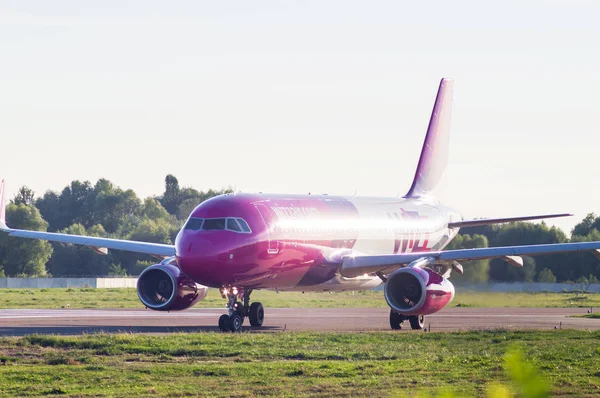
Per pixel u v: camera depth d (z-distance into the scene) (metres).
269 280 128.75
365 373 72.75
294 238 131.00
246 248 121.25
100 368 75.62
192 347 89.25
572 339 104.19
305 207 139.62
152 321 142.00
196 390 64.06
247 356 84.88
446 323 146.88
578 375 71.75
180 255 119.25
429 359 81.75
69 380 69.19
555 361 80.31
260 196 132.50
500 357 82.44
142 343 91.94
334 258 141.38
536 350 89.31
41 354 85.88
